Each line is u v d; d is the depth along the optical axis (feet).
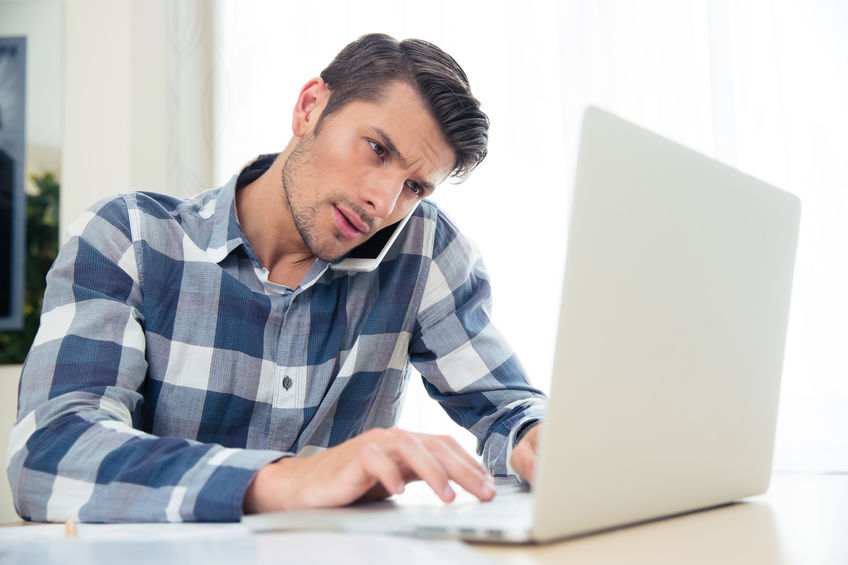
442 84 3.08
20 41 6.82
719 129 5.82
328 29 6.49
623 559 1.34
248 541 1.37
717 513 2.00
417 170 3.15
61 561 1.21
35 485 2.10
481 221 6.15
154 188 6.70
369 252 3.57
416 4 6.37
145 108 6.73
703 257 1.82
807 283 5.65
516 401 3.53
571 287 1.46
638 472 1.66
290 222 3.38
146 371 3.13
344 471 1.81
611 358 1.55
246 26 6.54
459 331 3.83
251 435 3.36
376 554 1.22
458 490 2.57
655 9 6.07
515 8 6.20
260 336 3.34
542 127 6.13
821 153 5.75
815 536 1.59
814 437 5.52
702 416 1.87
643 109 6.03
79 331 2.69
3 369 6.67
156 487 1.93
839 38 5.80
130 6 6.82
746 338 2.02
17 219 6.70
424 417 5.90
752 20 5.94
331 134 3.14
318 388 3.44
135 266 3.10
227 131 6.44
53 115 6.78
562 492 1.45
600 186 1.51
